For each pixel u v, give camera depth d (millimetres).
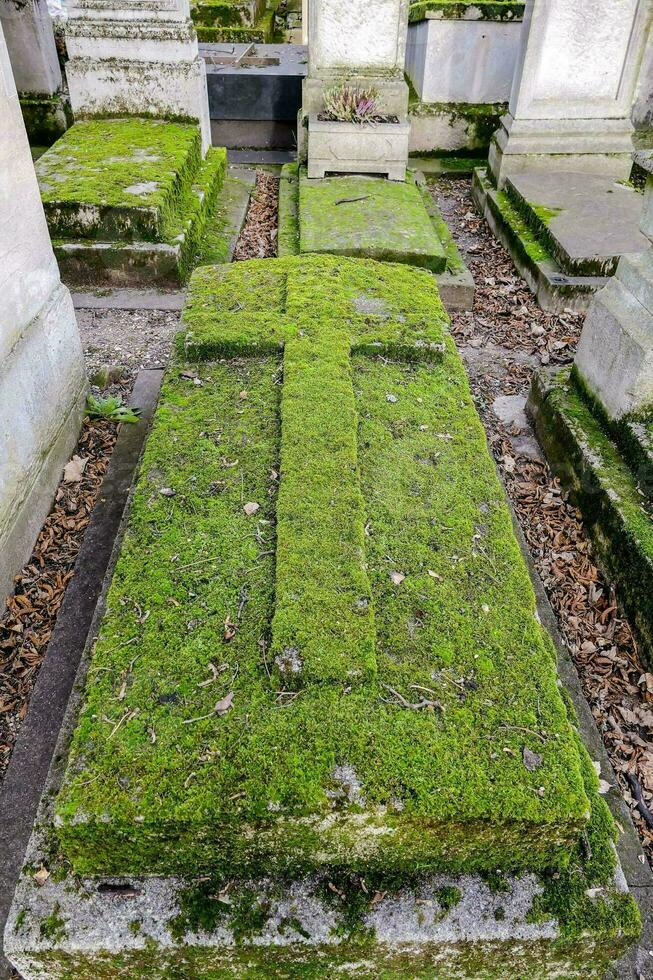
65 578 3016
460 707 1972
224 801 1731
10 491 2916
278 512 2490
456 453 2893
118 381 4117
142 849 1772
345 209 5812
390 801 1746
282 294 3768
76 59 6168
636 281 3373
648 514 3127
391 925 1777
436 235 5578
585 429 3615
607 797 2422
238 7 11031
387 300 3760
